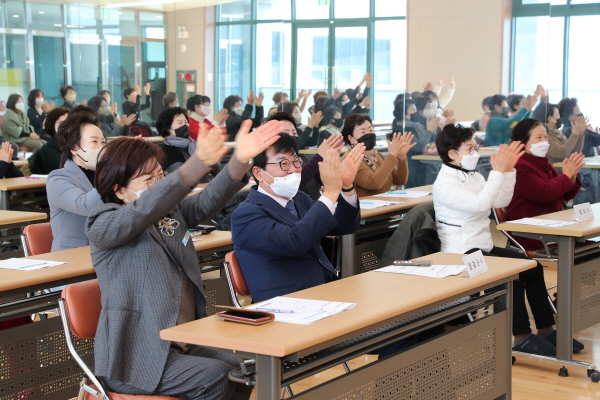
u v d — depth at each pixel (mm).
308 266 2607
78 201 3012
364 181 4707
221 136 1888
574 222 3566
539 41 6270
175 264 2088
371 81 6973
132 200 2076
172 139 5285
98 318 2115
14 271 2590
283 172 2512
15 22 7281
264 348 1630
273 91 7707
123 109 7781
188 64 7867
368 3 6918
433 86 6590
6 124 7250
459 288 2244
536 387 3219
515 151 3504
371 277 2428
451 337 2408
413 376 2244
